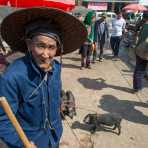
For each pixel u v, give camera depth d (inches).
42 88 74.8
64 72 366.6
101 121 202.5
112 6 1248.2
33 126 76.7
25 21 77.7
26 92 73.5
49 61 74.4
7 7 249.4
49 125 79.4
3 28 81.0
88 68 393.4
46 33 72.7
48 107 77.4
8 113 68.9
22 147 73.2
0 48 163.5
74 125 210.8
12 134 72.1
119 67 420.8
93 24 381.7
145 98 287.0
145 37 281.1
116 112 247.3
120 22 459.8
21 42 85.5
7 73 72.7
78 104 257.4
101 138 199.2
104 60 461.7
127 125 222.5
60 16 75.9
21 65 73.3
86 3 1059.9
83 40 85.4
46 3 276.1
